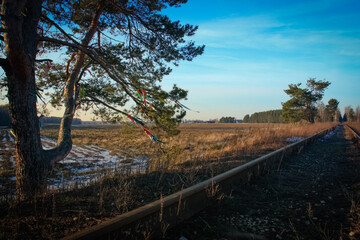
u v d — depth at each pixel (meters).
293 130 16.50
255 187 4.77
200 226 3.04
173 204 2.96
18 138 4.22
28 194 3.44
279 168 6.54
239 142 9.84
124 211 2.86
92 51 5.29
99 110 7.02
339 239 2.69
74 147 16.02
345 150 10.48
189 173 4.64
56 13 5.83
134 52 6.65
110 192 3.47
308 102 35.03
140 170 5.10
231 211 3.58
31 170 4.26
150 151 9.74
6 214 2.66
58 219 2.56
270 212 3.61
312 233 2.92
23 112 4.24
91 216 2.67
